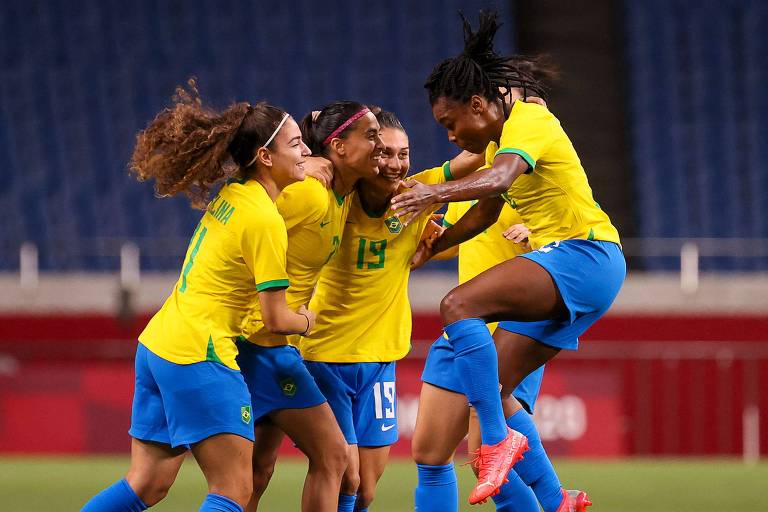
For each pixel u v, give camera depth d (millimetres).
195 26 52781
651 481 32250
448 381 18078
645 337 39938
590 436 38469
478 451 16109
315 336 18500
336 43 52312
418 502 18469
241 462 15609
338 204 17312
